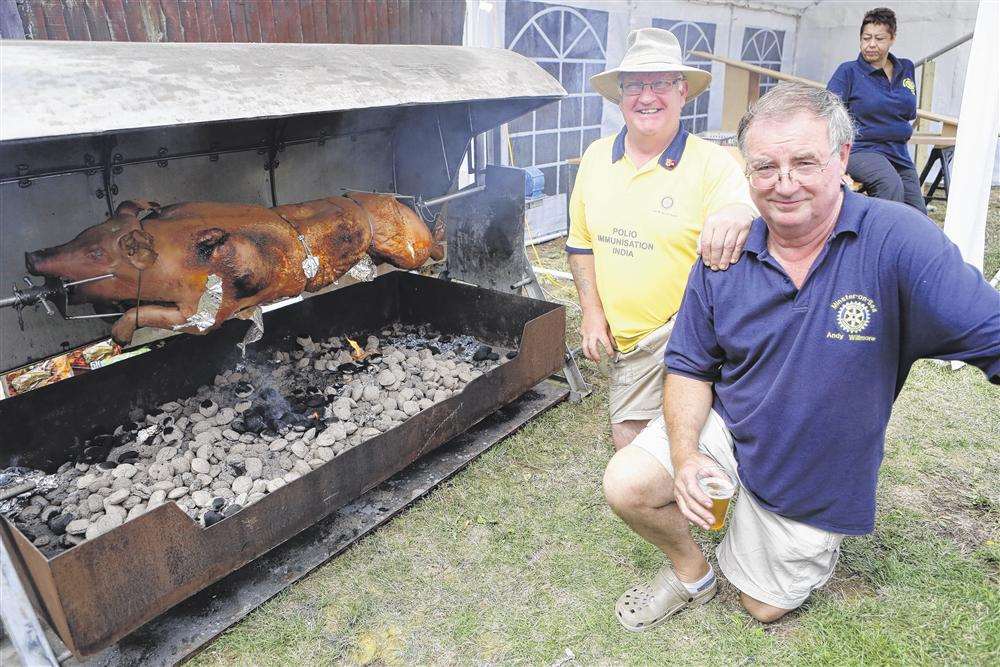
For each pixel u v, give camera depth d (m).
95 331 2.77
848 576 2.37
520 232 3.64
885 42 4.82
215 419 2.96
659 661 2.08
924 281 1.59
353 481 2.46
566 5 5.77
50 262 2.20
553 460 3.11
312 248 2.82
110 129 1.75
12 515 2.34
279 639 2.17
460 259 4.01
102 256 2.26
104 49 2.02
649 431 2.13
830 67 8.66
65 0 2.68
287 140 3.25
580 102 6.41
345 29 3.81
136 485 2.47
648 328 2.52
